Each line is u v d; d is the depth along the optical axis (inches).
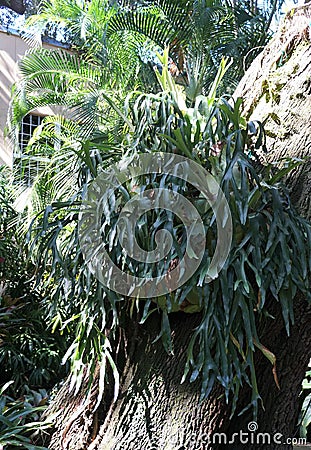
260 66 54.6
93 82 155.6
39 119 196.9
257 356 44.3
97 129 139.9
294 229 39.2
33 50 160.4
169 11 149.3
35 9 203.3
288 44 51.9
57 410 56.1
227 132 41.6
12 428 56.1
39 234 45.4
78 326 48.9
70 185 83.7
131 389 47.8
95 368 50.9
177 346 45.5
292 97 48.9
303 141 46.5
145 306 42.1
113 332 46.5
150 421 45.9
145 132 44.8
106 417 49.6
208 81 137.6
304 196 44.0
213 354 41.6
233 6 155.4
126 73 153.2
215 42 146.7
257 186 38.7
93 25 152.8
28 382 110.0
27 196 121.5
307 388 79.4
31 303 129.0
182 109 48.3
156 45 154.6
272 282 39.1
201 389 41.0
